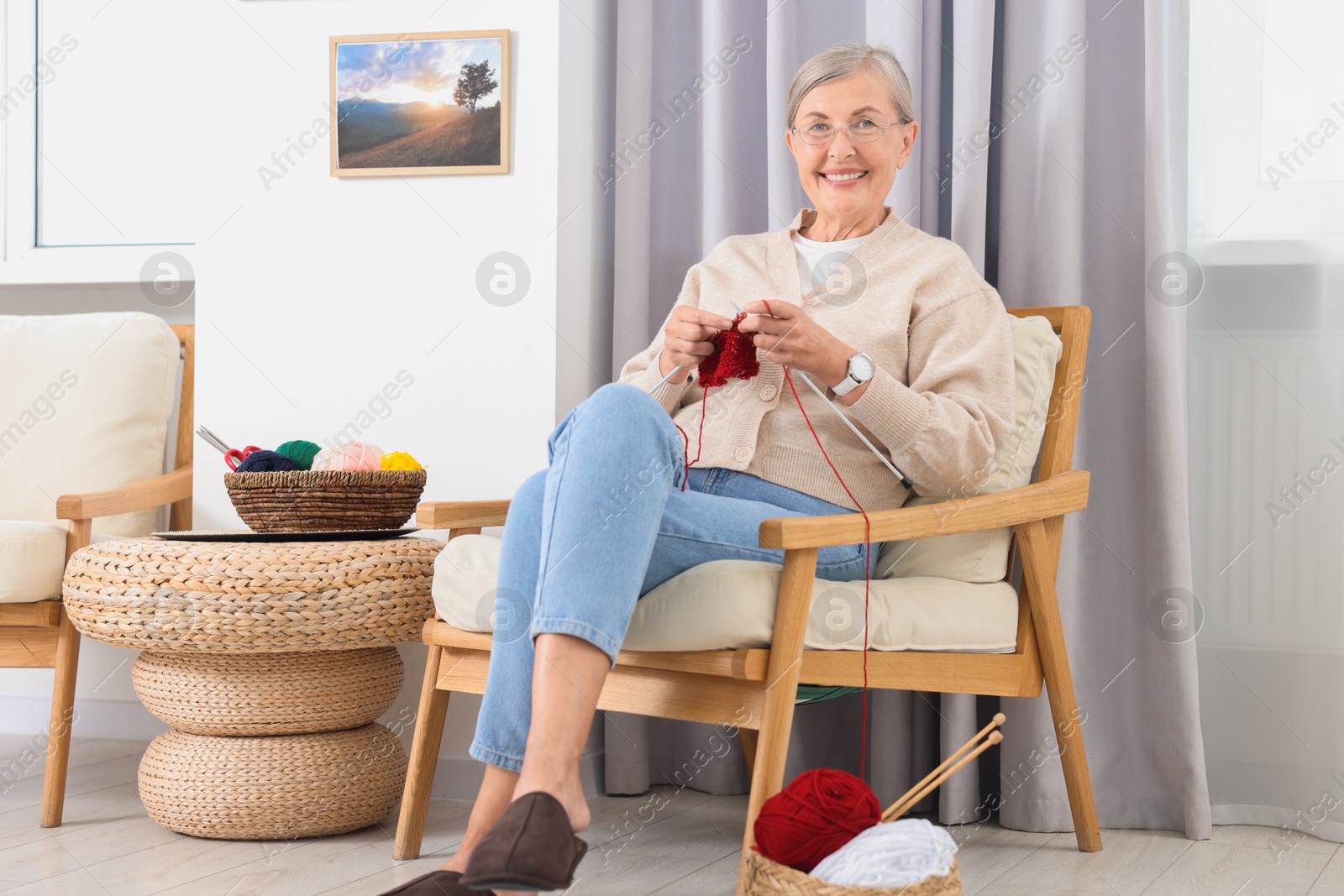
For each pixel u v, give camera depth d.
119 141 2.30
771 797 1.10
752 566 1.19
